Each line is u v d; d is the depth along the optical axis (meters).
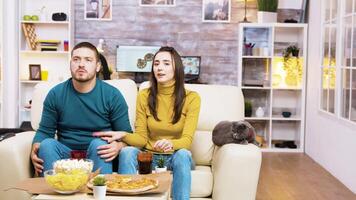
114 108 2.99
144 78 6.50
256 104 6.66
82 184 2.14
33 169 2.91
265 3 6.27
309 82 6.10
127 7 6.56
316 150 5.66
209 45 6.57
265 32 6.51
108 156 2.73
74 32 6.58
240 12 6.53
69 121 2.97
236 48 6.57
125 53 6.34
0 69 6.06
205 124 3.36
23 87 6.52
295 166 5.38
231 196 2.83
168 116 3.07
